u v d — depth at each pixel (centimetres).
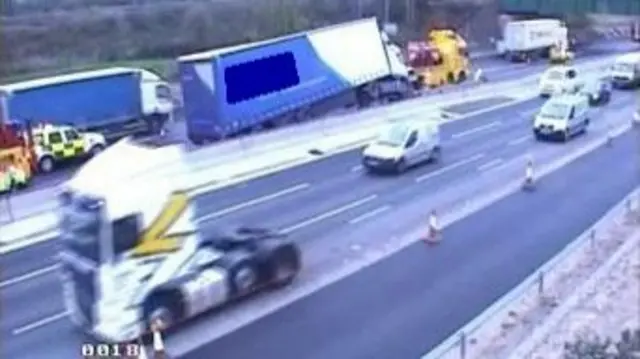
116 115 4100
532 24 6656
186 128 4159
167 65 5600
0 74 4647
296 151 3809
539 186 3291
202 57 3950
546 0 5206
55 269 2408
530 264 2472
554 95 4691
